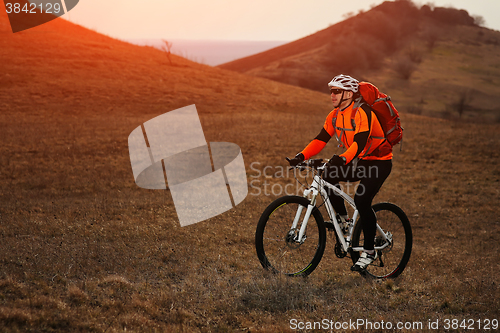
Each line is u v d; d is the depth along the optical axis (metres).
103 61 42.78
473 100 91.62
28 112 26.09
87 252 4.14
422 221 7.52
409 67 115.31
